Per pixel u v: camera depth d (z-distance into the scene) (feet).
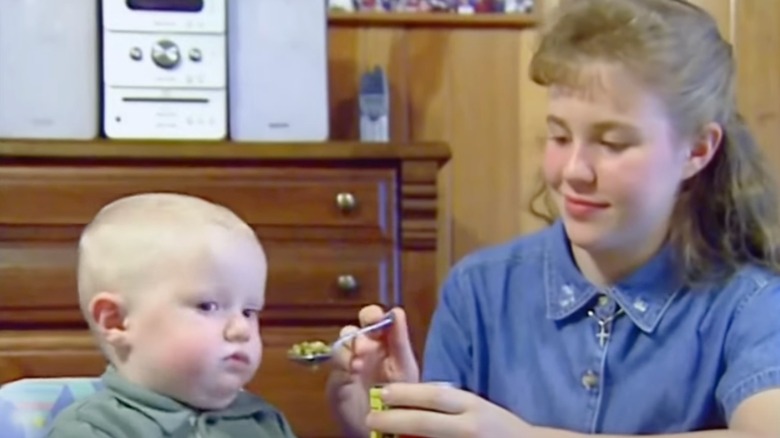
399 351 3.75
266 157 6.48
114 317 3.48
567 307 4.01
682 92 3.56
